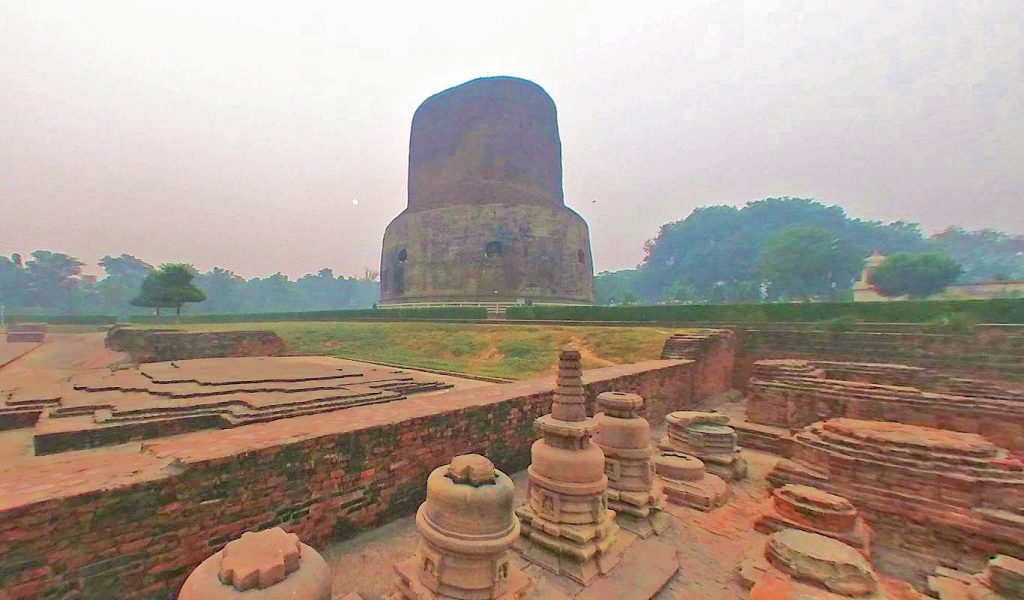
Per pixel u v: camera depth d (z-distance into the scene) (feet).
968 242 287.69
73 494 12.14
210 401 30.71
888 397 33.01
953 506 20.24
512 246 115.55
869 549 19.45
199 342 75.66
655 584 16.06
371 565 16.60
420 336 86.84
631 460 21.33
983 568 18.94
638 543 19.06
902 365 46.68
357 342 89.15
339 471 18.40
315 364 60.85
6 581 11.07
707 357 51.96
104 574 12.62
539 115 131.75
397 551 17.63
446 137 129.49
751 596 14.66
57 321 168.14
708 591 15.99
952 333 47.78
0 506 11.17
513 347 70.64
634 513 20.03
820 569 15.12
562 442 18.39
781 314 67.56
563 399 18.84
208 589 9.14
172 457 14.90
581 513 17.58
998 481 20.04
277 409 28.63
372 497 19.53
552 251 120.47
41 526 11.62
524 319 97.25
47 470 14.16
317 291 386.52
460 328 88.12
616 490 21.01
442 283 118.42
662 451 30.30
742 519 21.99
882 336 51.47
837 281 175.52
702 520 21.84
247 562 9.48
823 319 64.13
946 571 18.47
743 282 220.84
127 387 37.24
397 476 20.54
